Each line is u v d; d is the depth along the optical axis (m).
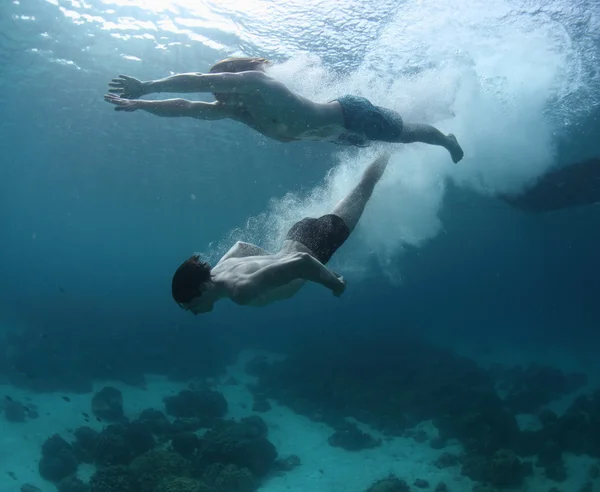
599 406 17.75
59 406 18.52
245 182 39.25
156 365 25.33
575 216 45.34
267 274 3.38
